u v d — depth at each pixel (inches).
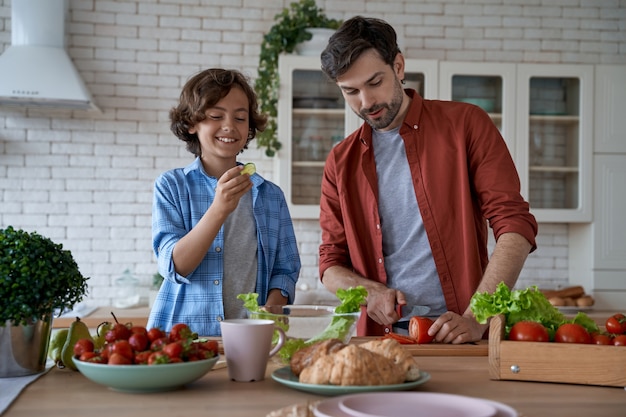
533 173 163.6
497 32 175.2
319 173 157.4
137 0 167.5
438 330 65.3
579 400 43.6
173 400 43.0
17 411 40.3
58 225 164.6
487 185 82.9
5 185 163.0
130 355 45.8
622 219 164.6
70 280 54.9
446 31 174.1
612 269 164.7
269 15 170.7
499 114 162.2
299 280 168.9
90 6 165.9
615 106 164.1
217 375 51.3
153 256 166.9
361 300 57.6
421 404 37.4
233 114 79.0
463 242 85.0
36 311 51.9
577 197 163.9
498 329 50.2
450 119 86.4
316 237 169.8
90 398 43.8
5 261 51.6
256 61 170.2
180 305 78.7
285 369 49.6
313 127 157.4
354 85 80.6
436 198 85.5
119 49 166.7
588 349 48.1
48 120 164.6
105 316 140.9
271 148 161.3
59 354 54.7
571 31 176.6
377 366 43.5
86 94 150.7
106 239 165.6
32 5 152.6
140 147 167.0
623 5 176.9
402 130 86.7
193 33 169.0
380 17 172.9
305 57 156.6
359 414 34.5
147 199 167.0
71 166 165.0
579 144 163.5
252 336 48.4
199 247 71.1
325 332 53.5
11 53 150.6
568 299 159.3
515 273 77.3
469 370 53.6
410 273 86.4
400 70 85.4
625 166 164.6
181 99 81.4
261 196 84.4
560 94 165.0
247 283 80.9
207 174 82.9
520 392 45.9
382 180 88.7
